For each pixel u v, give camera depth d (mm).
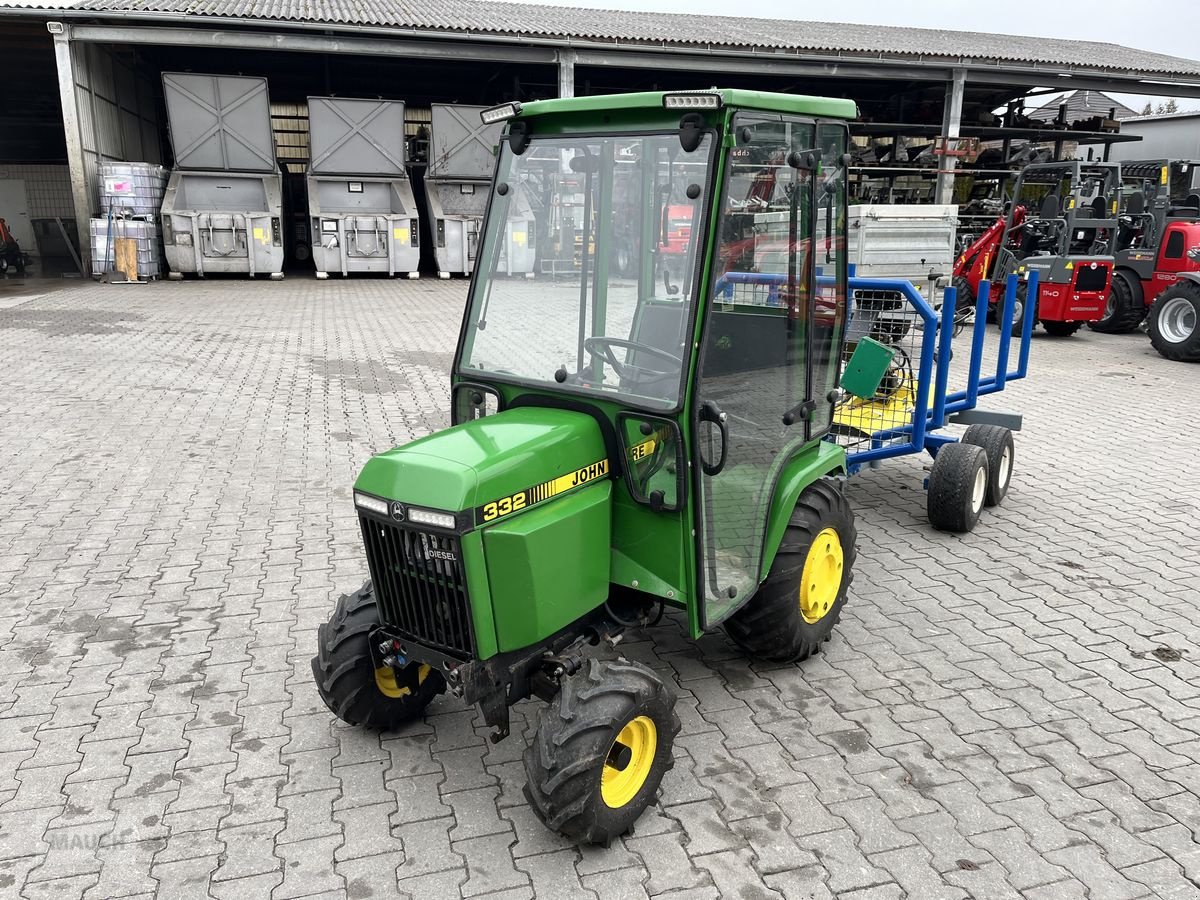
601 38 18234
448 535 2881
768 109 3254
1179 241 13406
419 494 2939
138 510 6148
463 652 3086
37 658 4332
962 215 19219
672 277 3188
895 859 3092
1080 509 6477
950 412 6594
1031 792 3447
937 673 4293
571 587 3176
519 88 23391
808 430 4098
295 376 10141
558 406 3453
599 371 3363
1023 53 22938
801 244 3744
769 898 2912
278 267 19047
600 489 3312
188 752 3654
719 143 3037
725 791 3428
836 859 3088
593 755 2898
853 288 5988
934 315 5668
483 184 20094
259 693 4078
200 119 18141
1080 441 8195
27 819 3264
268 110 18359
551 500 3115
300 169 25203
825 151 3822
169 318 13836
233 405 8844
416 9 20391
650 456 3262
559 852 3109
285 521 6008
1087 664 4387
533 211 3484
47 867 3037
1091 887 2980
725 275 3213
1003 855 3117
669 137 3135
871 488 6934
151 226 18531
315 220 18922
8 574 5184
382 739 3740
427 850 3115
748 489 3736
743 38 19938
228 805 3344
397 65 24234
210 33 17219
